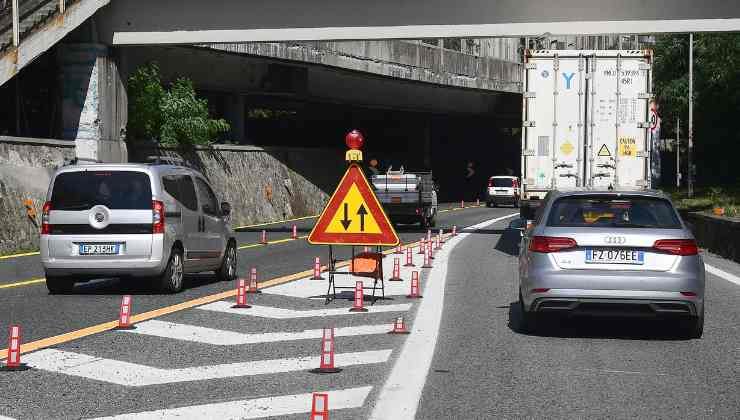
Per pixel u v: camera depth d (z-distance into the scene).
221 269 17.41
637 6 28.64
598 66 22.33
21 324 11.79
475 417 7.23
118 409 7.39
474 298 14.71
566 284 10.92
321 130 66.00
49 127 34.72
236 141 45.62
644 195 11.34
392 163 67.50
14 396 7.84
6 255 24.12
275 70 45.62
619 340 11.00
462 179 80.44
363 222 13.91
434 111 59.97
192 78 41.25
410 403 7.65
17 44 28.94
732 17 28.11
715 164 61.97
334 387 8.23
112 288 16.22
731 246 22.94
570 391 8.20
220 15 31.61
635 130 22.30
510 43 62.94
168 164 16.27
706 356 9.99
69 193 15.21
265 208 44.19
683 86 57.78
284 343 10.47
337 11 30.78
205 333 11.12
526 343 10.68
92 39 32.38
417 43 52.78
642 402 7.80
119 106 33.47
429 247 20.69
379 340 10.72
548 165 22.55
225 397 7.83
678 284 10.78
